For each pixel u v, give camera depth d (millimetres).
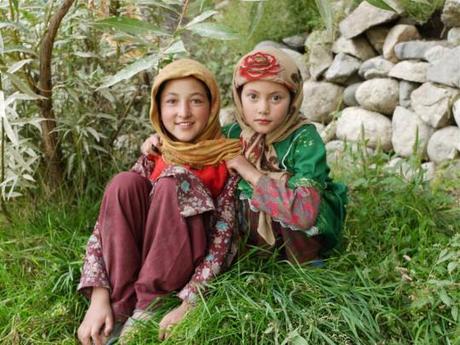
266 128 1935
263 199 1896
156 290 1879
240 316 1767
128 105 2670
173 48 1668
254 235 2010
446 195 2537
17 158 2307
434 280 1763
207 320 1760
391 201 2434
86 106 2617
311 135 1977
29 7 2350
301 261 2002
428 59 3053
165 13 2635
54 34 2174
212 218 1962
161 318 1875
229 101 3920
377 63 3305
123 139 2820
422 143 3039
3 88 2451
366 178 2557
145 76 2695
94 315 1880
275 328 1706
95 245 1962
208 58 4121
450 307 1787
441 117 2951
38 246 2326
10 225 2516
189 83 1904
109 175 2689
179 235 1851
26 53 2283
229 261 1966
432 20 3301
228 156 1967
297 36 3914
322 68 3590
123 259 1892
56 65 2584
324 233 1963
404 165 2992
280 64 1893
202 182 1918
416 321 1765
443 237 2178
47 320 1976
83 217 2494
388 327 1797
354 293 1861
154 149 2086
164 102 1940
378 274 1985
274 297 1845
